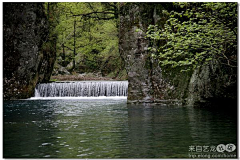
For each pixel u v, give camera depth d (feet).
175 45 39.52
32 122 36.40
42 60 77.56
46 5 92.99
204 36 38.17
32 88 74.54
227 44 43.86
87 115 42.01
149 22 53.78
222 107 48.49
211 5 37.60
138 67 54.60
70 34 113.80
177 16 51.11
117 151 23.71
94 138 27.78
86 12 101.45
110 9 97.76
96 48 115.55
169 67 52.49
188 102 50.44
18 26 72.49
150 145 25.25
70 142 26.48
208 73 48.32
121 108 49.67
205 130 30.48
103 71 125.90
